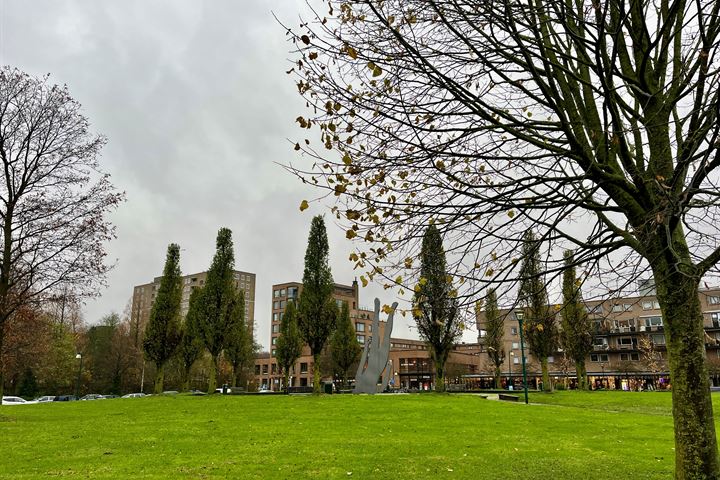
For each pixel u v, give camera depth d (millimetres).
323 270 40656
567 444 14172
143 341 43688
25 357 32938
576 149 6500
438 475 10211
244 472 10398
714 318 66312
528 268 7203
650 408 28625
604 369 72688
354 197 6027
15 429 16609
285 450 12883
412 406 24328
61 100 23203
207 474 10219
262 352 125375
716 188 5195
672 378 6387
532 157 6270
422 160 6246
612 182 6309
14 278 22172
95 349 71375
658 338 69688
